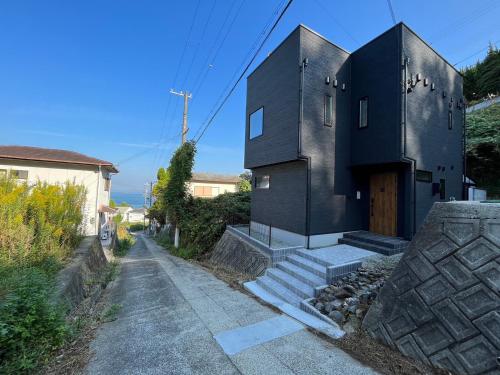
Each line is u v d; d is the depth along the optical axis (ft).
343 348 9.62
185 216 42.83
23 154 47.39
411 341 8.68
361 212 24.61
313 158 22.17
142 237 104.73
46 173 47.01
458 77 27.81
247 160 31.55
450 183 25.50
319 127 22.70
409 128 20.40
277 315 12.87
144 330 11.23
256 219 30.66
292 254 20.40
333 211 22.94
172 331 11.12
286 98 23.57
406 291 9.20
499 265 7.13
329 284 14.52
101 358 8.94
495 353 6.85
